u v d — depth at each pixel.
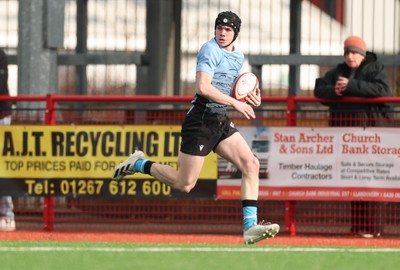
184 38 66.25
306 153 48.25
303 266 33.91
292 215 49.03
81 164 49.31
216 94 36.44
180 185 38.66
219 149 37.88
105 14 67.25
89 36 67.38
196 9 66.12
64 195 49.47
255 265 33.88
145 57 65.69
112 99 49.09
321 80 48.94
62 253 36.94
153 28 65.44
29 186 49.62
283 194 48.47
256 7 65.19
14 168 49.69
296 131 48.34
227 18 37.06
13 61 67.44
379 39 64.12
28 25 58.56
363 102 47.94
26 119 49.72
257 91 37.81
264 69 64.69
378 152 47.84
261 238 37.69
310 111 48.34
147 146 48.81
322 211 48.97
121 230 50.34
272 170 48.44
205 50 36.88
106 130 49.09
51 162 49.50
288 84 64.44
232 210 49.88
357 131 47.97
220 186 48.62
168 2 65.81
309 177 48.25
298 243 45.59
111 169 49.12
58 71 67.25
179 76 66.19
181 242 45.16
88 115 49.59
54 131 49.38
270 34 65.00
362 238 48.06
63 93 67.06
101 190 49.22
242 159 37.69
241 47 65.38
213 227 50.09
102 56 65.44
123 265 33.34
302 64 63.38
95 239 46.38
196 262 34.44
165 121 48.88
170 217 50.28
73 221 50.41
